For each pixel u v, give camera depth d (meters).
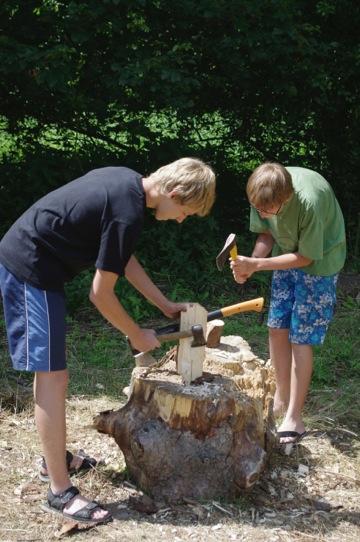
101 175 2.73
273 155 6.70
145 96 5.55
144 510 2.96
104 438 3.51
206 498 3.03
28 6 5.37
